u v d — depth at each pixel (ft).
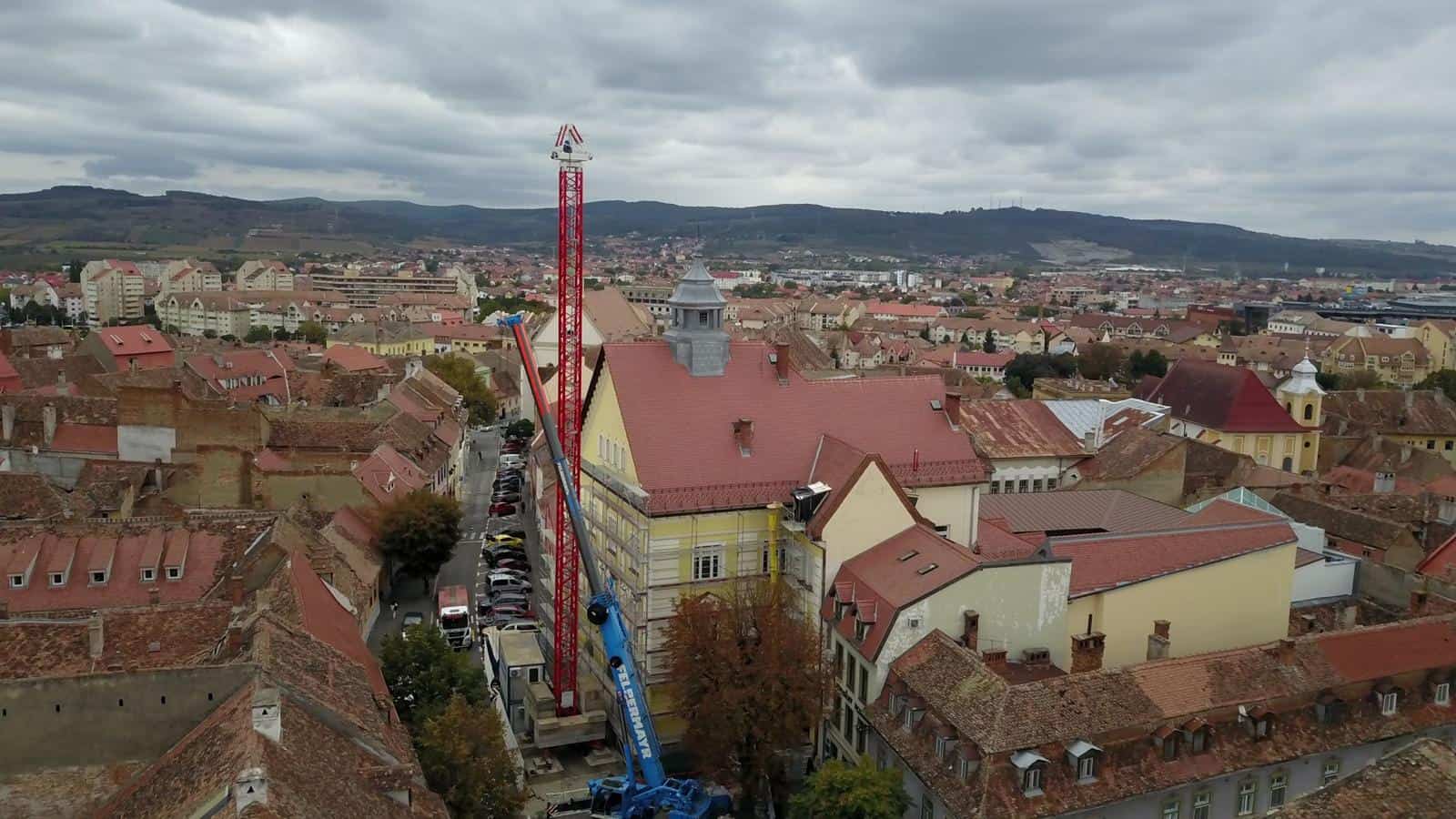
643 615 275.59
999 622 242.17
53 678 167.94
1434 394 645.51
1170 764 204.85
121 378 560.61
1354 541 350.64
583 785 264.31
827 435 298.97
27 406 465.88
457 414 630.74
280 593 226.99
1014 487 405.80
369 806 156.15
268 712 153.89
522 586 405.39
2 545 284.00
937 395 319.47
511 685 298.76
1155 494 392.47
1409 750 149.28
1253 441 522.47
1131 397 609.83
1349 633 234.58
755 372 306.55
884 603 242.99
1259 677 220.84
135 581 282.97
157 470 406.41
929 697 217.36
